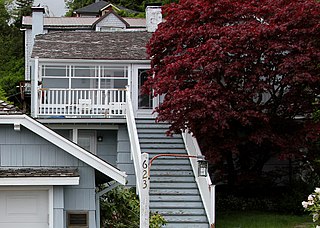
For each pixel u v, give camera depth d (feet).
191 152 59.47
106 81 73.10
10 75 137.59
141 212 38.86
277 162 71.77
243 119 54.29
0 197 36.32
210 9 60.03
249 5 60.08
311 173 65.92
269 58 56.49
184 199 53.98
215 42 55.67
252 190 64.59
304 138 58.29
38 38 78.02
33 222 36.47
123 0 201.57
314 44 56.49
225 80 57.11
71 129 68.64
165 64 60.90
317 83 57.52
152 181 56.49
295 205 60.85
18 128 36.35
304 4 56.85
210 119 54.80
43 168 36.88
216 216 57.93
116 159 69.72
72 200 37.04
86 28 121.90
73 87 72.74
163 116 56.39
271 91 62.03
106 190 39.22
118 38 79.71
